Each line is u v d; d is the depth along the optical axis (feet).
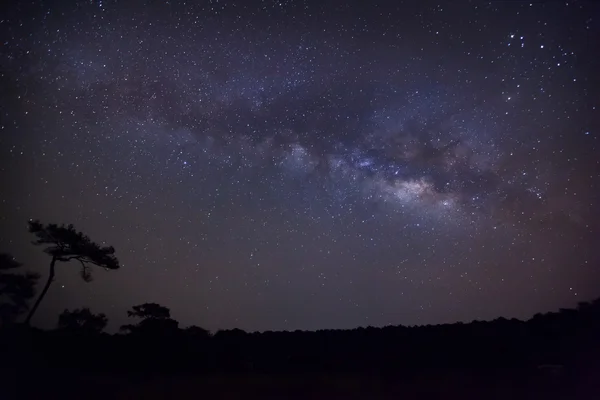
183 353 42.57
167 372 37.68
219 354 43.14
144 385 34.19
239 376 36.76
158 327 48.32
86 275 47.32
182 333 49.19
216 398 31.42
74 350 40.93
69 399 30.78
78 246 44.68
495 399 29.78
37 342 40.68
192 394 32.30
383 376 35.81
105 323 46.83
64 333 44.21
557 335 42.16
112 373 36.83
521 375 33.81
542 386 31.48
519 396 30.04
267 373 37.58
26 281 42.86
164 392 32.68
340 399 30.96
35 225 44.16
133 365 38.93
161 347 43.75
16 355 37.47
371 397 31.22
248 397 31.60
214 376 36.73
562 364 35.14
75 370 36.76
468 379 33.83
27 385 32.68
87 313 45.93
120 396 31.73
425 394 31.27
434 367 37.47
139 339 45.55
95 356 40.32
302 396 31.68
